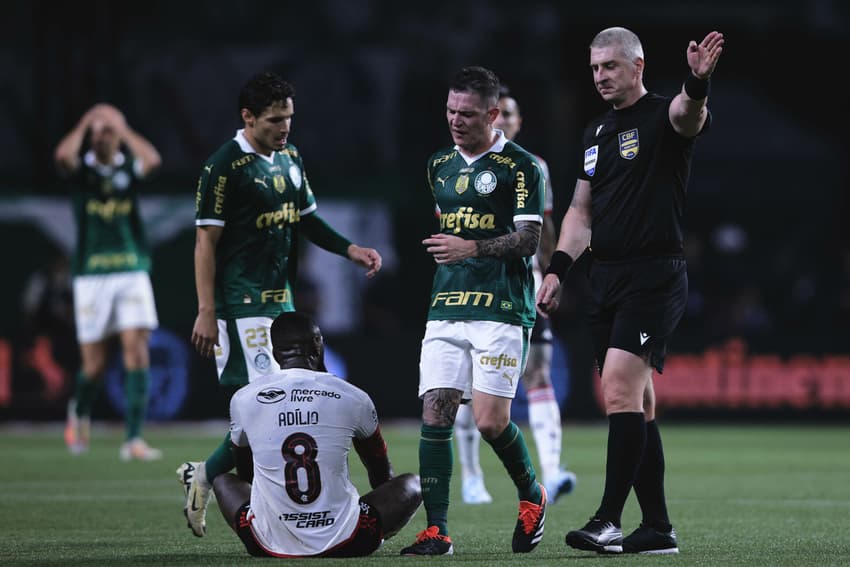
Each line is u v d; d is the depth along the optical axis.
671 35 98.75
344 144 80.69
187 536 25.34
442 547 21.91
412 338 64.94
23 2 75.19
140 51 77.94
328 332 64.38
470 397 23.59
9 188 72.56
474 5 83.75
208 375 62.91
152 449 49.44
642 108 22.45
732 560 21.22
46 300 61.53
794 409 67.31
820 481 39.34
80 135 44.00
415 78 82.38
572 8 94.81
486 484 38.31
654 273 22.14
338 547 20.81
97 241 44.94
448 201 23.14
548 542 24.69
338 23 82.12
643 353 22.00
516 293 22.84
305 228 26.09
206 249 24.36
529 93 83.56
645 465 22.52
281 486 20.69
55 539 24.84
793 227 93.88
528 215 22.70
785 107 102.31
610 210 22.44
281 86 24.47
